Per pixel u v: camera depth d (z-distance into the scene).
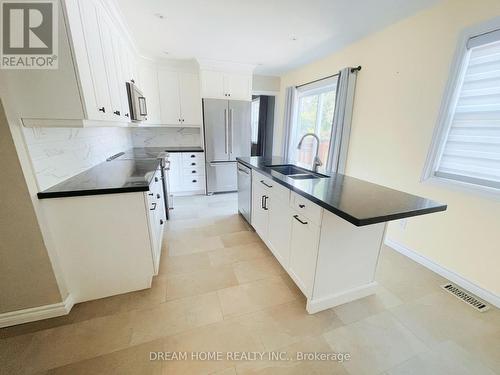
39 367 1.17
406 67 2.16
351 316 1.53
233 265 2.09
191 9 2.05
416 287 1.81
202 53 3.32
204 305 1.61
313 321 1.48
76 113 1.32
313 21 2.26
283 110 4.69
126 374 1.15
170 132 4.38
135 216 1.58
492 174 1.69
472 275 1.77
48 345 1.29
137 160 2.65
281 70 4.21
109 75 1.86
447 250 1.93
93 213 1.47
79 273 1.55
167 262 2.13
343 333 1.40
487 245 1.67
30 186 1.25
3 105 1.10
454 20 1.76
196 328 1.42
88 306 1.57
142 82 3.55
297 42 2.81
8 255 1.29
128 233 1.59
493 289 1.65
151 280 1.79
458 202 1.82
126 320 1.47
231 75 3.92
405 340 1.36
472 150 1.79
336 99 2.91
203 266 2.07
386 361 1.23
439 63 1.89
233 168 4.30
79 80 1.29
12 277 1.33
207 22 2.31
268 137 5.41
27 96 1.21
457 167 1.90
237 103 4.00
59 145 1.60
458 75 1.78
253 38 2.71
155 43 2.92
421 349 1.30
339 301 1.61
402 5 1.92
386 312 1.56
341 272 1.54
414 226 2.17
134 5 1.98
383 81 2.41
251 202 2.66
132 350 1.27
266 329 1.42
